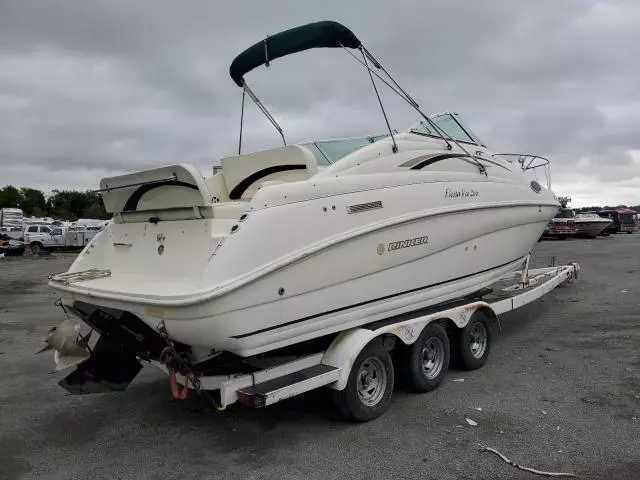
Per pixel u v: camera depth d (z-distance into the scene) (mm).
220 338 3971
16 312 11391
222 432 4789
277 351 4777
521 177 7625
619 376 5941
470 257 6391
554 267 11492
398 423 4844
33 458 4340
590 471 3852
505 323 8961
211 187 5656
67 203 113062
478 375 6180
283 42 5637
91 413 5352
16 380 6477
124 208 5332
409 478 3840
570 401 5238
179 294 3904
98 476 4008
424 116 6094
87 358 4895
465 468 3957
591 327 8383
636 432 4480
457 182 6141
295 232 4363
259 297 4102
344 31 5215
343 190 4836
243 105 6656
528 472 3871
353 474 3920
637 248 23344
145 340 4891
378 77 5520
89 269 5555
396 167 5508
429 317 5590
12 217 44844
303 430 4770
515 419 4848
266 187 4348
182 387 4641
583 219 32500
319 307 4582
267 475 3947
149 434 4789
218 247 4090
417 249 5531
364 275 4969
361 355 4840
